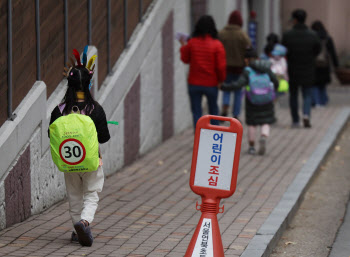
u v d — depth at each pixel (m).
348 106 47.22
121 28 26.06
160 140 30.95
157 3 29.77
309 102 37.16
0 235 16.94
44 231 17.61
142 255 15.93
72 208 16.59
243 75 29.16
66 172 16.06
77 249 16.17
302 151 30.83
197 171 14.42
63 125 15.26
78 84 15.85
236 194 22.83
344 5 67.88
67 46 21.14
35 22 18.98
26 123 18.20
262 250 16.47
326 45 45.44
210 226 14.29
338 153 32.78
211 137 14.36
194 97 29.23
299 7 62.69
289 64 36.75
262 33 49.94
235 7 42.50
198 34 28.92
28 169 18.58
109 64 24.66
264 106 29.27
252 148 29.89
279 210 20.64
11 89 17.64
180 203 21.47
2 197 17.22
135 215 19.80
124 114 25.91
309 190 25.22
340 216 21.69
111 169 24.91
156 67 29.66
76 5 21.86
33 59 18.97
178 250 16.44
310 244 18.62
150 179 24.64
